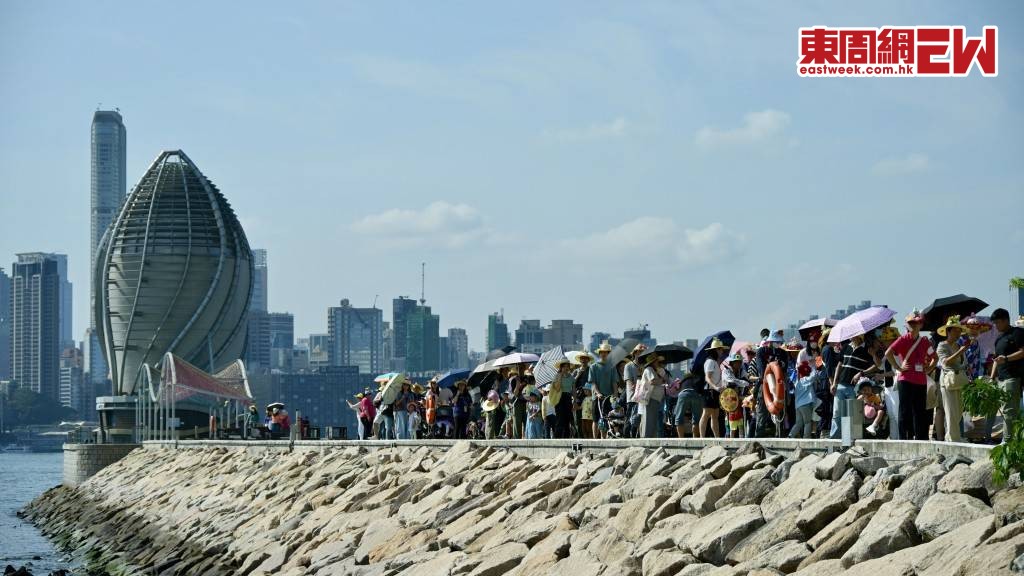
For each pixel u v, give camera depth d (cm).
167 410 11888
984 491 1819
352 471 4597
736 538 2070
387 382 5488
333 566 3161
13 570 4922
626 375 3519
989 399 2058
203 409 17312
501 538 2714
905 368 2422
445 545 2917
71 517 7944
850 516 1919
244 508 5100
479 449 3922
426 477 3869
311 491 4725
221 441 8300
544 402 3788
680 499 2381
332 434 7475
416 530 3155
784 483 2189
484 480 3428
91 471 11781
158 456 9750
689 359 3466
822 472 2138
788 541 1948
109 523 6662
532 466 3388
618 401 3659
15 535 7175
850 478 2031
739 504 2252
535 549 2478
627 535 2355
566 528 2594
